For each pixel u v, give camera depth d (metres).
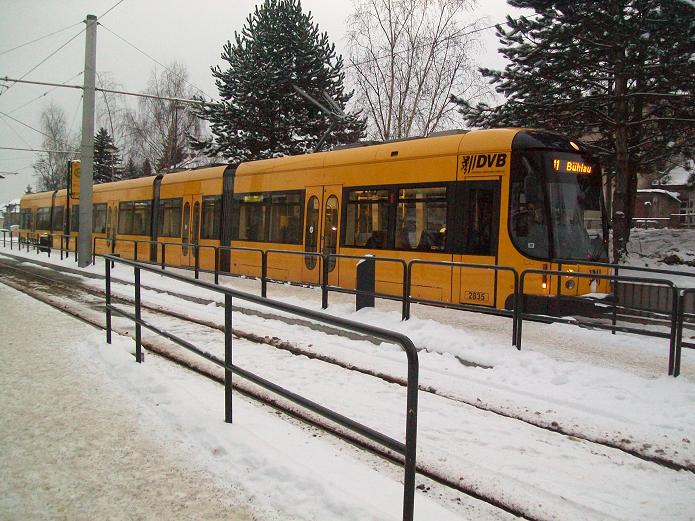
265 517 3.62
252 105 28.14
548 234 9.92
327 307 10.78
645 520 3.86
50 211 35.19
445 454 4.82
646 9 13.74
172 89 44.72
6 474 4.17
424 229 11.43
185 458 4.46
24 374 6.67
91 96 20.72
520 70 16.19
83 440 4.79
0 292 14.56
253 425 5.13
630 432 5.21
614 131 16.52
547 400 6.01
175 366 7.25
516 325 7.72
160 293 14.39
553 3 14.46
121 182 24.92
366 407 5.93
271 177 15.58
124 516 3.62
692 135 16.20
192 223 19.11
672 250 18.20
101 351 7.60
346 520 3.56
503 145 10.41
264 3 28.14
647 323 9.37
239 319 10.56
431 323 8.63
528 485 4.32
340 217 13.30
